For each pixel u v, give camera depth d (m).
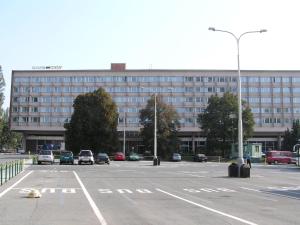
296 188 24.70
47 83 136.25
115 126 87.56
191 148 134.12
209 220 12.38
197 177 33.19
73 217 12.81
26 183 25.50
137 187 23.78
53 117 135.38
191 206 15.66
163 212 14.02
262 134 133.50
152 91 134.50
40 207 15.02
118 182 27.27
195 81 134.75
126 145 132.62
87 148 84.88
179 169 47.81
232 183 27.58
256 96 133.62
